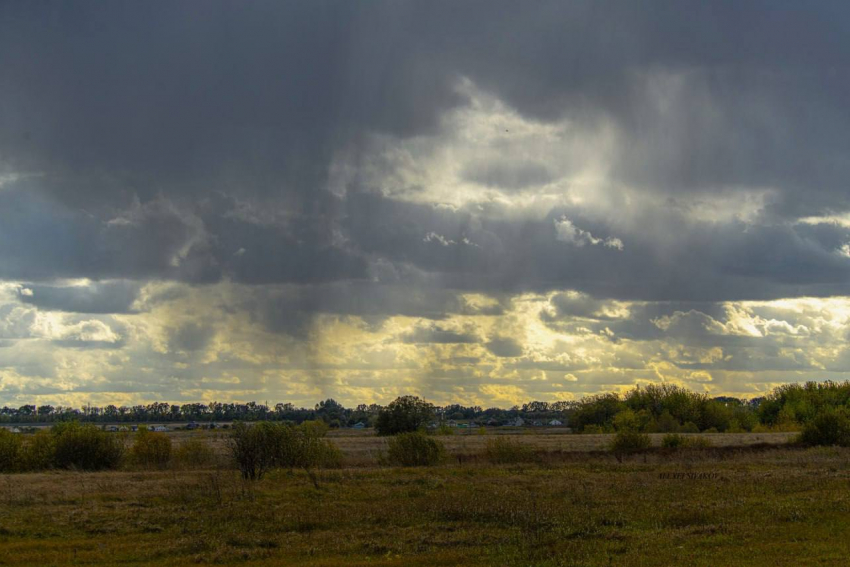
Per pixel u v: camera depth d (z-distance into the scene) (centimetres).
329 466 4978
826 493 3114
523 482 3797
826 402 11569
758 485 3462
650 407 12319
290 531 2583
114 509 2966
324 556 2209
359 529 2589
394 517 2747
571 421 13012
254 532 2539
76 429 5372
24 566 2097
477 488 3559
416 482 3825
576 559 2053
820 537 2225
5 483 3809
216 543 2364
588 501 3056
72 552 2266
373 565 2067
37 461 5184
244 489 3453
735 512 2698
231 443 4225
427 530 2547
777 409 12425
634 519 2639
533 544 2253
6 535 2505
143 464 5388
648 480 3800
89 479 4050
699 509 2773
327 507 2995
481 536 2406
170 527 2641
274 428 4288
